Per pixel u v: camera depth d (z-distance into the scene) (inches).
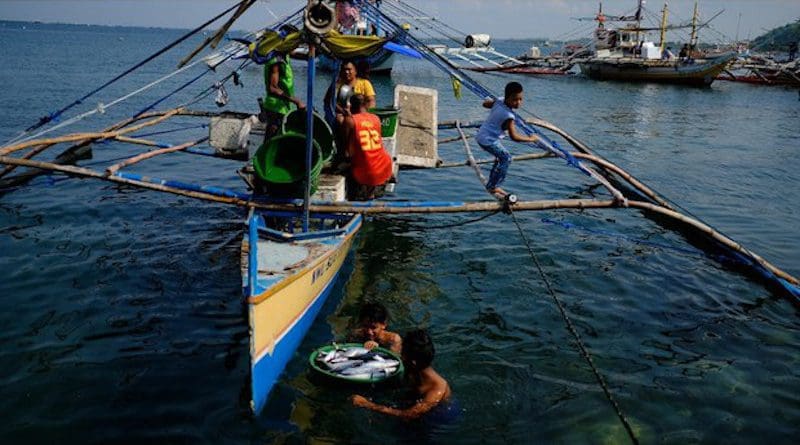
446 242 452.1
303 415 242.8
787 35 6732.3
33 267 376.8
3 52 2428.6
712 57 2076.8
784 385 284.7
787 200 620.1
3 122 872.9
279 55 381.7
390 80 1914.4
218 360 283.0
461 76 433.4
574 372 287.4
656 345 317.1
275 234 317.7
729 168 764.6
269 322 248.7
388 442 230.7
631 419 253.0
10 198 511.2
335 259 333.7
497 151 407.5
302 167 357.4
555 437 239.9
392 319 330.0
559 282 387.9
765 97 1782.7
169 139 788.6
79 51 2874.0
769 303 374.3
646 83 2155.5
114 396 254.2
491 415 251.8
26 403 248.4
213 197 358.6
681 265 426.6
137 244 419.5
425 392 252.1
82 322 313.4
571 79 2253.9
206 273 376.2
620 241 469.7
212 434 231.6
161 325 313.1
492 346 307.0
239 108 1138.0
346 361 265.6
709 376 289.7
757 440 244.2
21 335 299.4
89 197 520.1
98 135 499.5
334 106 450.3
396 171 472.4
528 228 489.1
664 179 691.4
